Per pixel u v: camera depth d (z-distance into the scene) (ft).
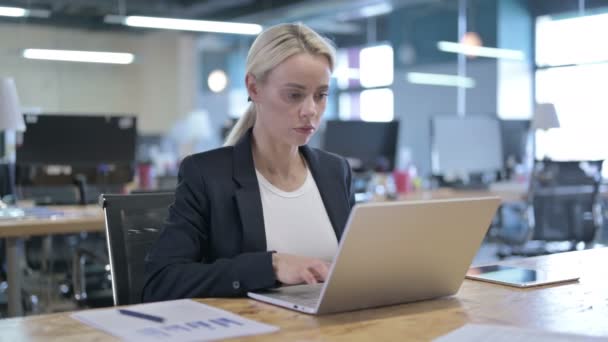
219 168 5.00
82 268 9.48
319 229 5.22
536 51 29.01
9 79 10.56
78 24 34.04
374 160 15.76
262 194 5.13
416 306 3.96
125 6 32.50
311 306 3.78
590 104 26.58
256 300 4.13
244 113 5.32
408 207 3.66
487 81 31.22
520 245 15.58
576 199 15.44
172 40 37.47
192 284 4.32
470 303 4.04
